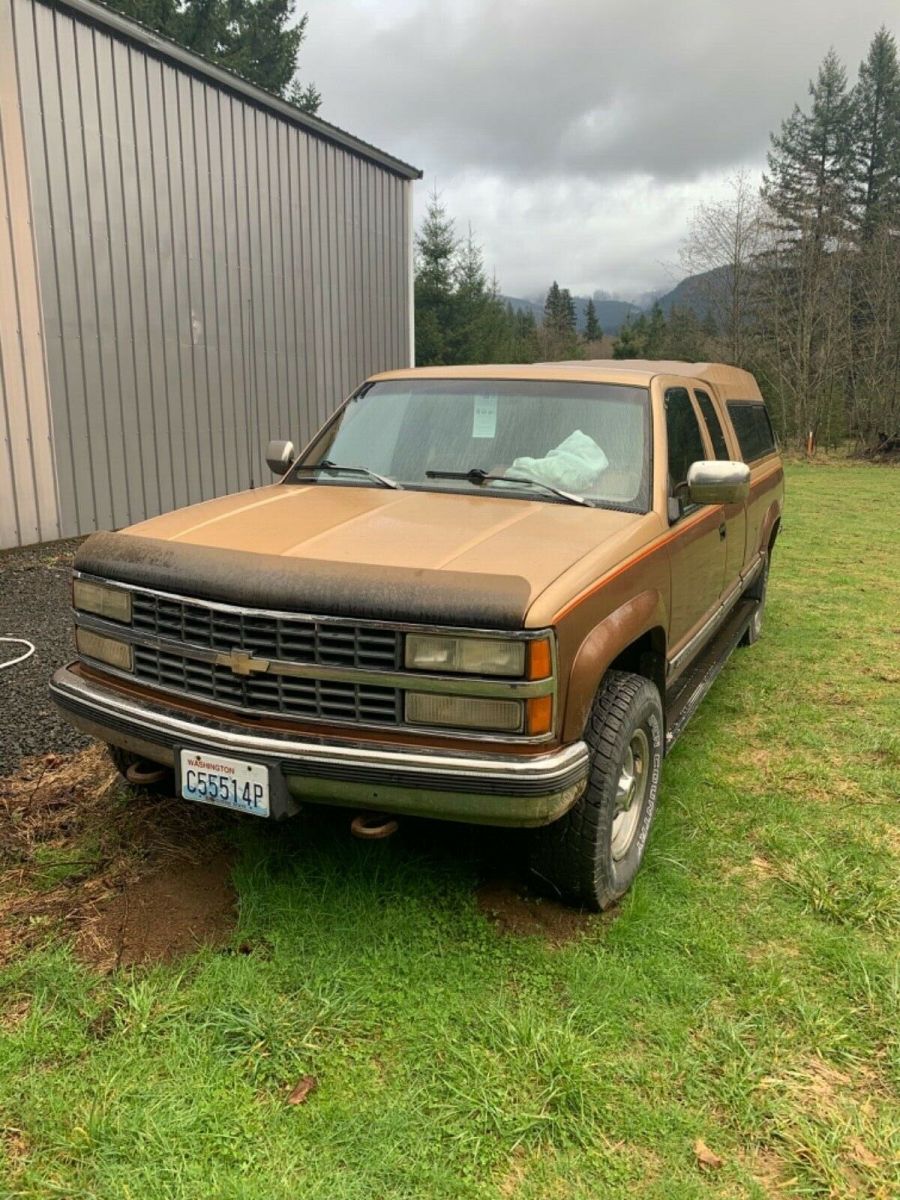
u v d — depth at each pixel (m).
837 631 7.36
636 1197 2.02
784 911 3.17
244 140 11.71
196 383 11.27
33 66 8.66
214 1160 2.09
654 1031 2.54
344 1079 2.34
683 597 3.92
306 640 2.69
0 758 4.27
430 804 2.61
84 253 9.47
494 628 2.51
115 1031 2.49
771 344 31.50
